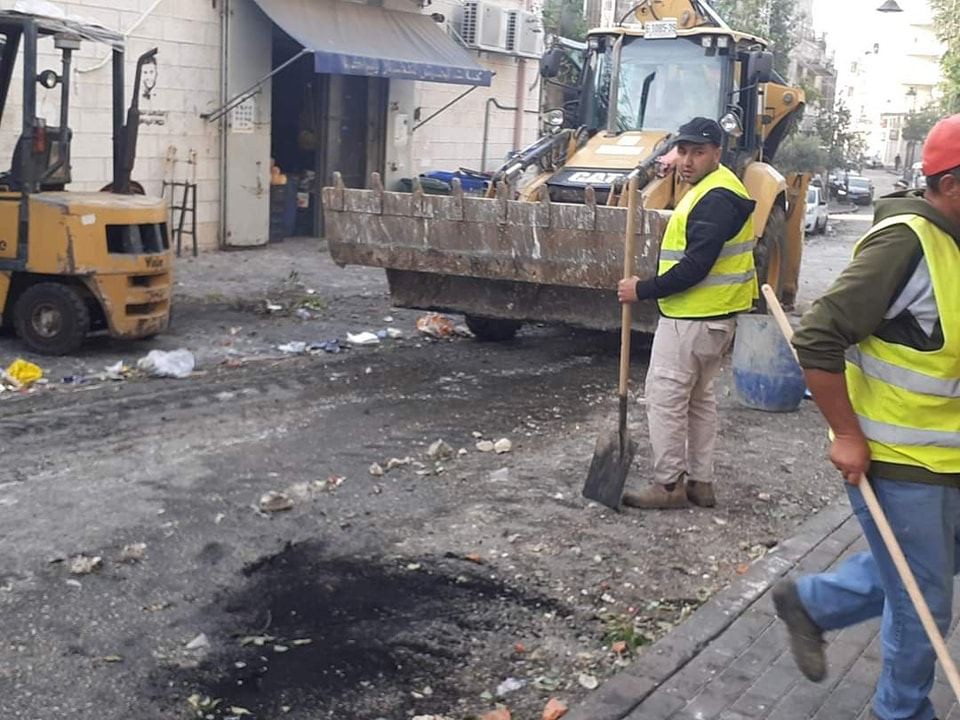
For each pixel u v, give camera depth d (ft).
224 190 53.93
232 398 26.89
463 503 20.11
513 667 14.46
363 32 57.47
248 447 22.99
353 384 28.99
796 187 42.32
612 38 37.42
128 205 30.63
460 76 60.29
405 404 27.17
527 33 74.08
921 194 10.98
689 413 20.20
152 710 13.07
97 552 17.25
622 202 31.12
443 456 22.86
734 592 16.24
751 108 37.65
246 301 40.04
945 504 10.80
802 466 23.44
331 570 17.11
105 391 27.04
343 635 15.11
